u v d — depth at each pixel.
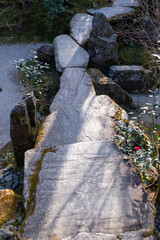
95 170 2.73
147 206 2.44
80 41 5.60
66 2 6.89
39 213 2.38
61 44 5.54
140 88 5.30
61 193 2.53
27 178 2.75
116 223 2.30
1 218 2.45
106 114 3.64
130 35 6.04
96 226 2.28
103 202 2.45
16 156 3.42
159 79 5.29
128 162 2.80
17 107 2.95
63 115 3.63
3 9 7.02
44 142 3.25
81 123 3.49
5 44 6.50
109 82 4.58
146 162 2.58
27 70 4.70
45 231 2.24
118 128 2.97
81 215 2.35
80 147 3.00
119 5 6.79
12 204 2.61
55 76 5.07
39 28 6.63
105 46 5.16
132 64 5.68
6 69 5.86
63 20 6.55
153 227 2.30
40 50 5.55
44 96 4.74
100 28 5.07
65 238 2.18
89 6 6.82
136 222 2.32
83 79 4.55
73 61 5.07
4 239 2.23
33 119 3.30
